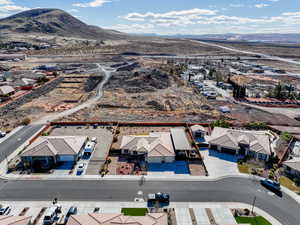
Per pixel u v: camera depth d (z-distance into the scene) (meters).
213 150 51.78
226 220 32.59
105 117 71.19
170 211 34.00
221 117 73.12
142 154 49.06
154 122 67.19
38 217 32.69
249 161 47.31
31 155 44.97
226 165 46.00
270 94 99.00
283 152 51.38
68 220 29.53
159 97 92.88
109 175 42.16
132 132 60.06
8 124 64.50
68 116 71.25
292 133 62.69
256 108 84.50
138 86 106.50
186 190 38.50
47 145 46.91
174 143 49.84
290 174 43.50
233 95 98.38
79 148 48.31
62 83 110.69
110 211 33.78
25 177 41.41
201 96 97.75
